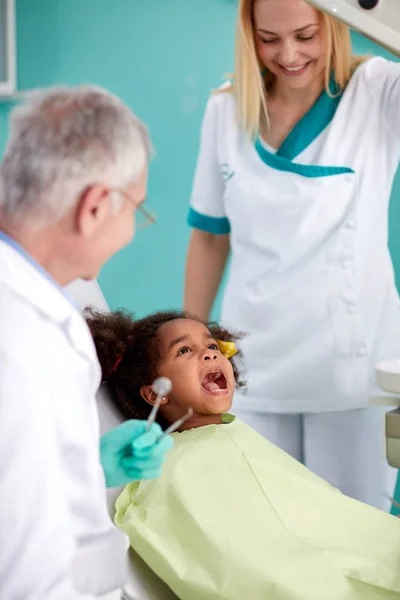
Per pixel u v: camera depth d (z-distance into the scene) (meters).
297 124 1.91
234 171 1.97
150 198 2.69
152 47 2.63
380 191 1.91
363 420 1.93
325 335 1.90
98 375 0.93
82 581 0.90
